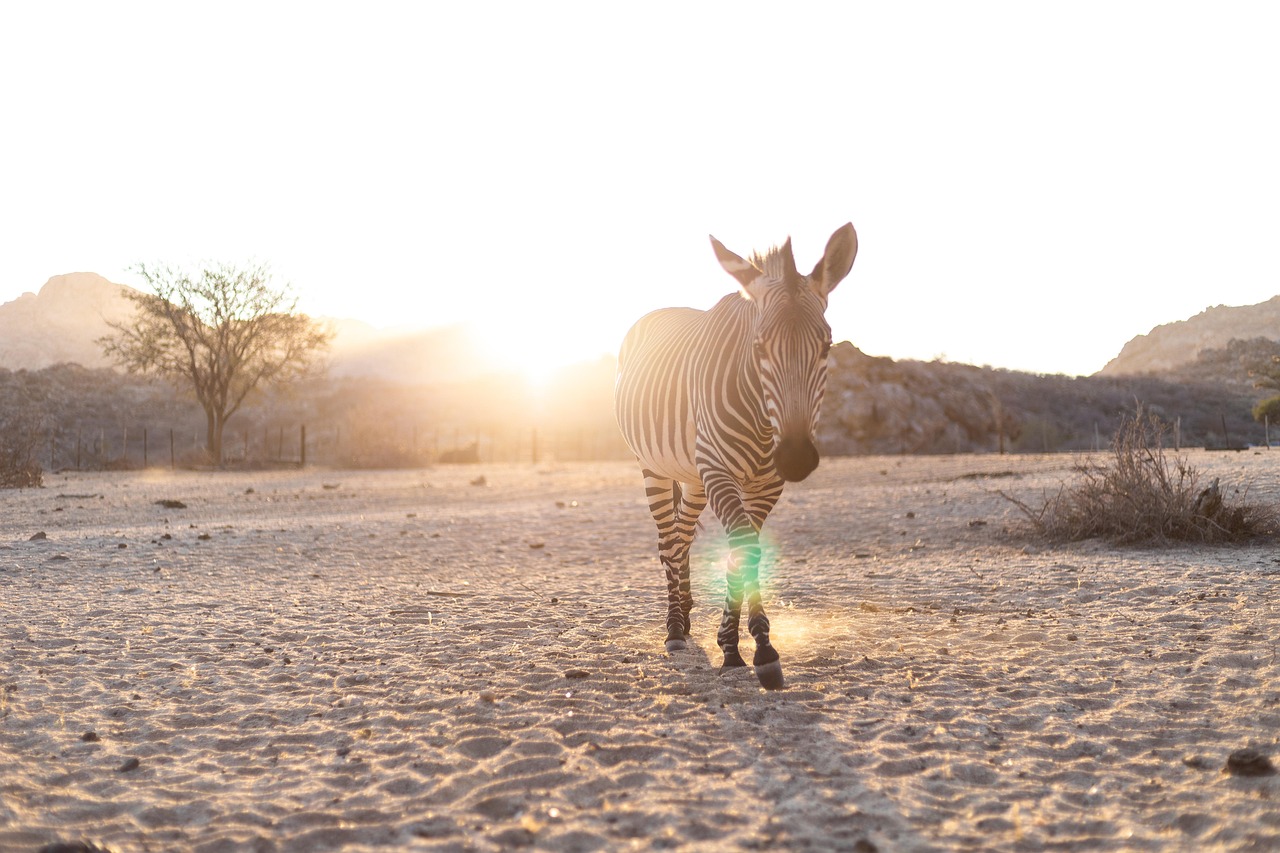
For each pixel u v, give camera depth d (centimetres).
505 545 1129
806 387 432
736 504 479
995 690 461
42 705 454
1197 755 366
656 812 318
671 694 464
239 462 3153
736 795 332
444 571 945
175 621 661
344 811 328
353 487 2098
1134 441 1025
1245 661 484
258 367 3562
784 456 424
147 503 1664
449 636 609
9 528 1268
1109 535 966
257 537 1148
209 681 500
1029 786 343
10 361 11919
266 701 463
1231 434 3997
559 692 465
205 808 333
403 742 398
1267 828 299
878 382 4234
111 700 463
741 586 507
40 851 288
